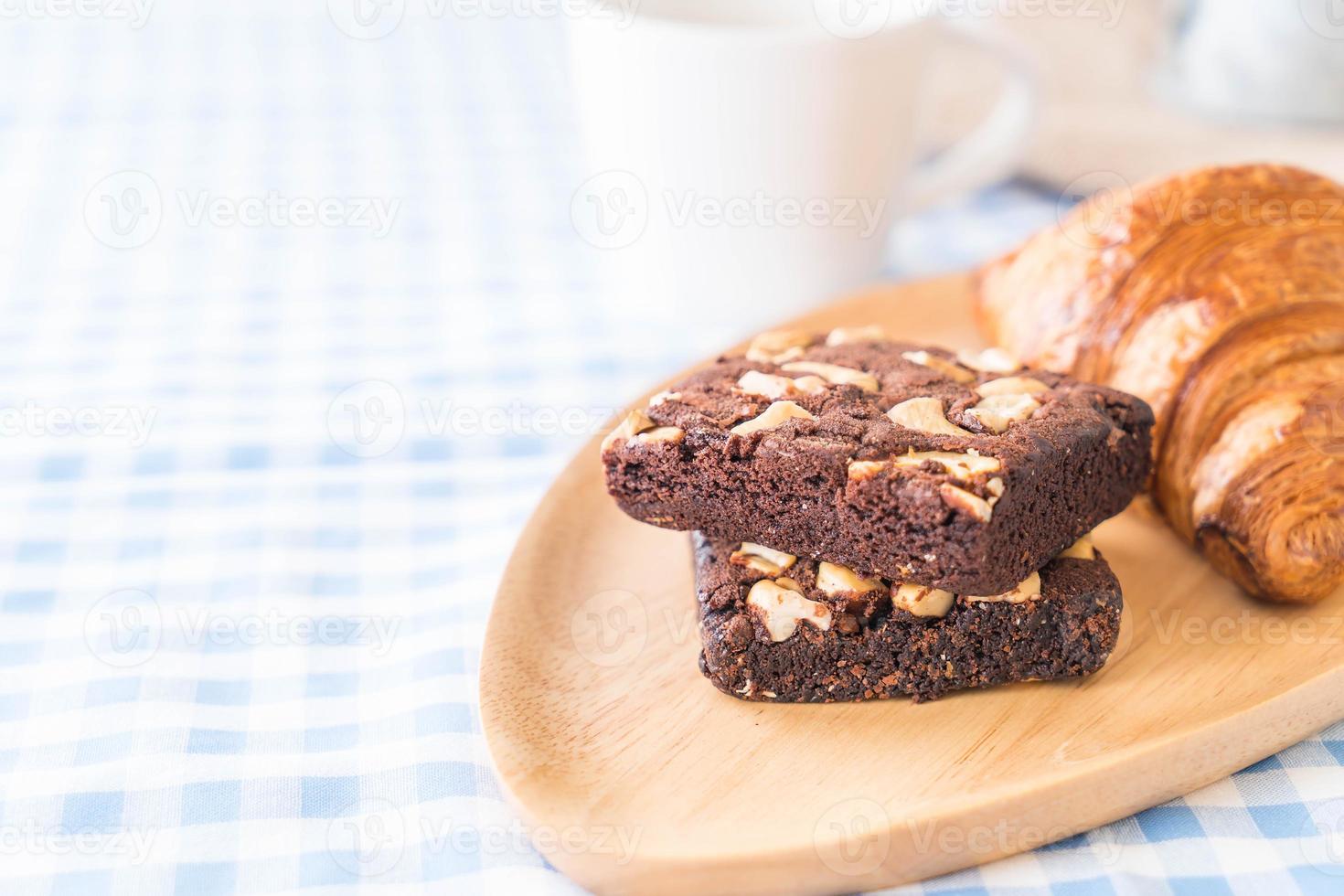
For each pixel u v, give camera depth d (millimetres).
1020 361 416
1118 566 402
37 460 446
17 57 676
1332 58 543
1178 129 555
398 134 617
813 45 442
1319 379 394
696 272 479
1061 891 345
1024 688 373
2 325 500
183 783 364
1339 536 380
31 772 366
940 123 578
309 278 524
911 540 362
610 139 465
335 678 386
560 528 406
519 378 479
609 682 375
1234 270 406
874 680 370
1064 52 607
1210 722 355
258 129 616
